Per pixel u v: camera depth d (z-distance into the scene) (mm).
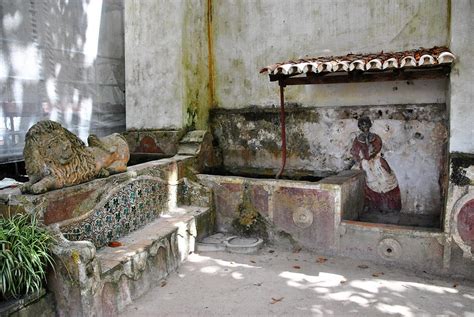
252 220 5230
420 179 5266
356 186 5246
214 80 6508
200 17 6223
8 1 4883
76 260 3062
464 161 4145
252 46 6160
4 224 3086
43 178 3422
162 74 6012
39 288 3057
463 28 4180
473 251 4102
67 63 5727
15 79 4980
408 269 4395
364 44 5438
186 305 3662
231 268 4461
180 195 5426
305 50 5801
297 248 4984
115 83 6672
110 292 3410
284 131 5406
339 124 5660
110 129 6566
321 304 3656
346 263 4570
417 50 4941
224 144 6461
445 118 5027
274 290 3938
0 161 4852
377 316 3441
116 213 4156
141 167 4691
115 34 6641
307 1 5715
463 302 3668
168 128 6043
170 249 4371
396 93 5309
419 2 5078
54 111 5535
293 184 4930
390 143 5387
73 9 5816
